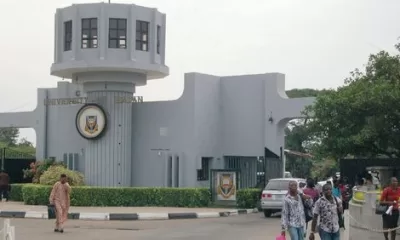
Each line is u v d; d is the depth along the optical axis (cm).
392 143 2552
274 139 3231
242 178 3406
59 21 3275
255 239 1811
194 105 3269
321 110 2683
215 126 3406
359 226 2058
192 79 3284
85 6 3177
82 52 3167
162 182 3341
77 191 3017
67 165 3547
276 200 2631
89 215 2514
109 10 3155
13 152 4241
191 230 2086
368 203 2008
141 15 3216
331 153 2711
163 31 3347
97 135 3269
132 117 3453
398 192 1722
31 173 3534
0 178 3359
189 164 3266
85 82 3328
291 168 6438
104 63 3122
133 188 3044
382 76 2756
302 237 1328
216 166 3397
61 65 3200
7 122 3847
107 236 1880
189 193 3038
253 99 3328
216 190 3105
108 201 3012
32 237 1831
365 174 2709
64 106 3619
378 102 2494
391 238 1702
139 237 1859
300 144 6438
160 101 3378
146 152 3403
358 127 2611
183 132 3297
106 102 3288
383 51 2822
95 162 3291
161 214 2569
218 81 3441
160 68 3262
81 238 1819
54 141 3662
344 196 2395
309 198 1569
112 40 3167
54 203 1998
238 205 3052
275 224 2331
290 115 3188
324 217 1294
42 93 3722
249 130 3328
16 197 3384
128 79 3288
